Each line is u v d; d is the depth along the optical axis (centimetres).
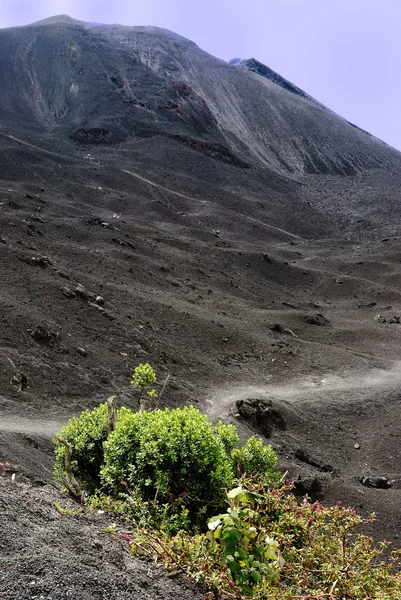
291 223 9019
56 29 16888
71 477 525
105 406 800
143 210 7325
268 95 17162
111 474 572
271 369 2681
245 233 7762
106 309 2534
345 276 5641
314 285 5481
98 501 503
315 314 4062
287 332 3416
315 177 13038
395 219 9825
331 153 14550
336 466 1828
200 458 554
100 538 400
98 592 312
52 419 1426
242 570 369
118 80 14675
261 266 5538
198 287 4112
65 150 9806
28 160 7856
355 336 3709
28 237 3547
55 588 296
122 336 2323
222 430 776
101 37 17512
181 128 12656
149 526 458
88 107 12681
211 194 9306
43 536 359
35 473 732
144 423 601
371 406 2356
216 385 2288
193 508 536
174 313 2970
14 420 1312
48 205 5553
